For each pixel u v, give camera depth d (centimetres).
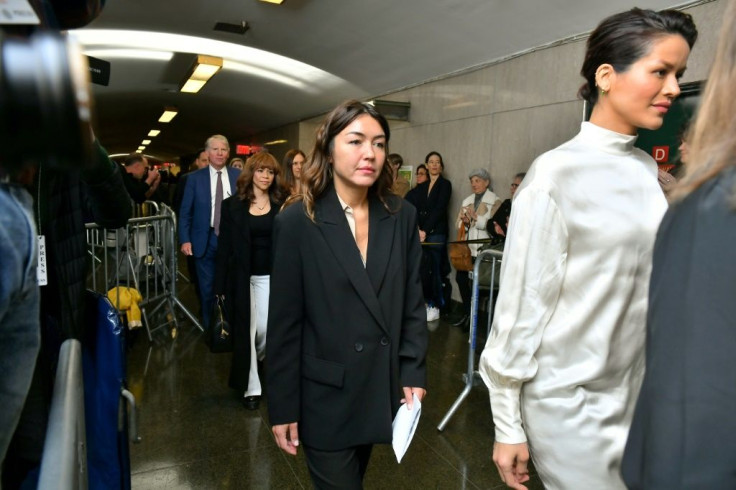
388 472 268
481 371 130
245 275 322
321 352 156
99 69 203
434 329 534
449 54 629
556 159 121
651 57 111
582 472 117
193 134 2195
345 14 629
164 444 290
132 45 856
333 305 154
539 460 124
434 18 567
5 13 40
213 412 331
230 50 889
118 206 150
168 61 988
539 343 120
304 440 160
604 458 117
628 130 121
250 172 321
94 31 767
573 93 486
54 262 118
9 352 56
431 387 379
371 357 156
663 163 392
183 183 563
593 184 117
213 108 1520
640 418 61
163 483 253
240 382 328
